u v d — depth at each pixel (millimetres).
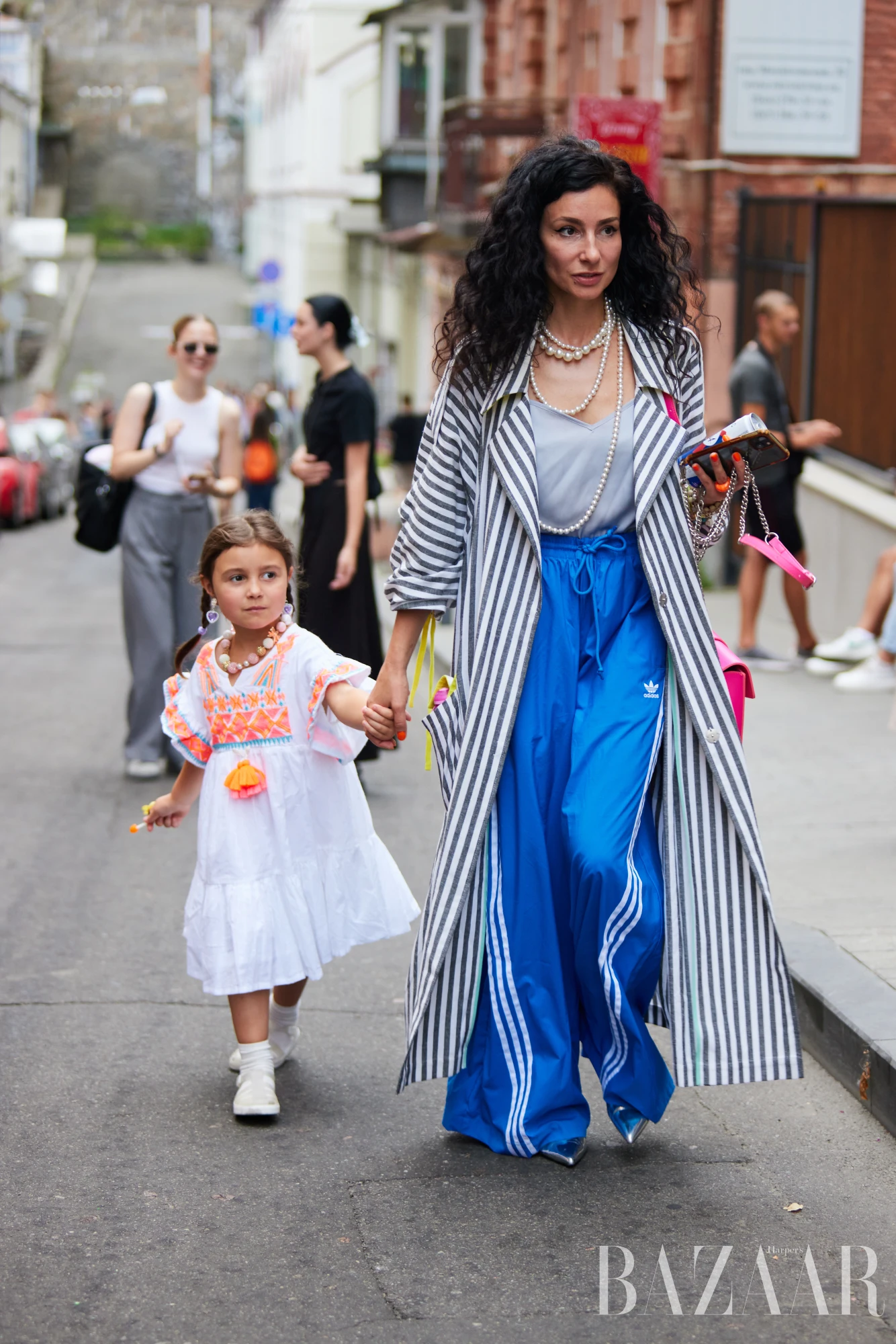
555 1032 3611
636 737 3521
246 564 3920
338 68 41094
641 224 3570
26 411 33750
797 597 9438
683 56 13352
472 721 3553
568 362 3547
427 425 3656
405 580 3617
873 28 13273
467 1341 2943
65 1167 3680
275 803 3951
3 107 56156
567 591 3555
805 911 5117
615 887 3438
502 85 23391
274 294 42156
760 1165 3721
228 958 3904
